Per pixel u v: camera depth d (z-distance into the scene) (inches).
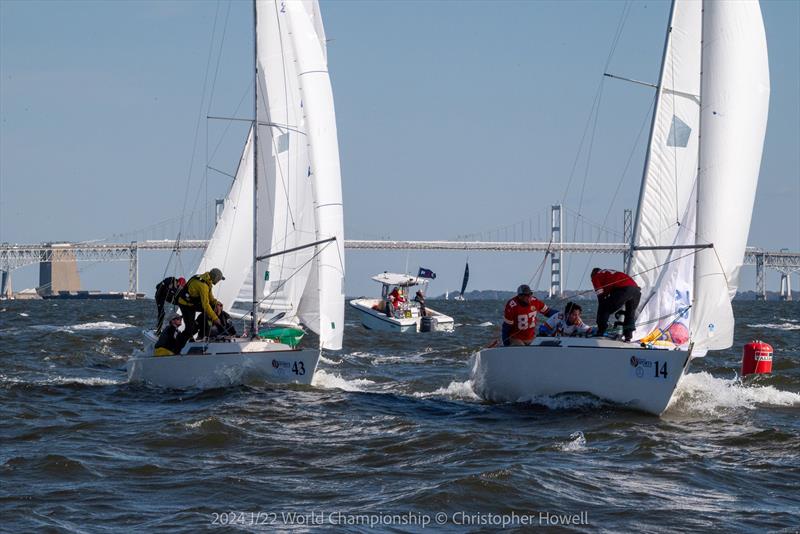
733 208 1027.9
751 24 1028.5
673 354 942.4
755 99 1031.6
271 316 1280.8
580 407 991.6
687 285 1038.4
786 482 733.3
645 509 653.9
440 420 971.9
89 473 736.3
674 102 1049.5
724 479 738.2
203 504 657.0
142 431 892.6
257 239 1235.2
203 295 1148.5
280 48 1300.4
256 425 924.6
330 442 853.8
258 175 1298.0
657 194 1051.3
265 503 661.9
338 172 1291.8
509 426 932.6
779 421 982.4
